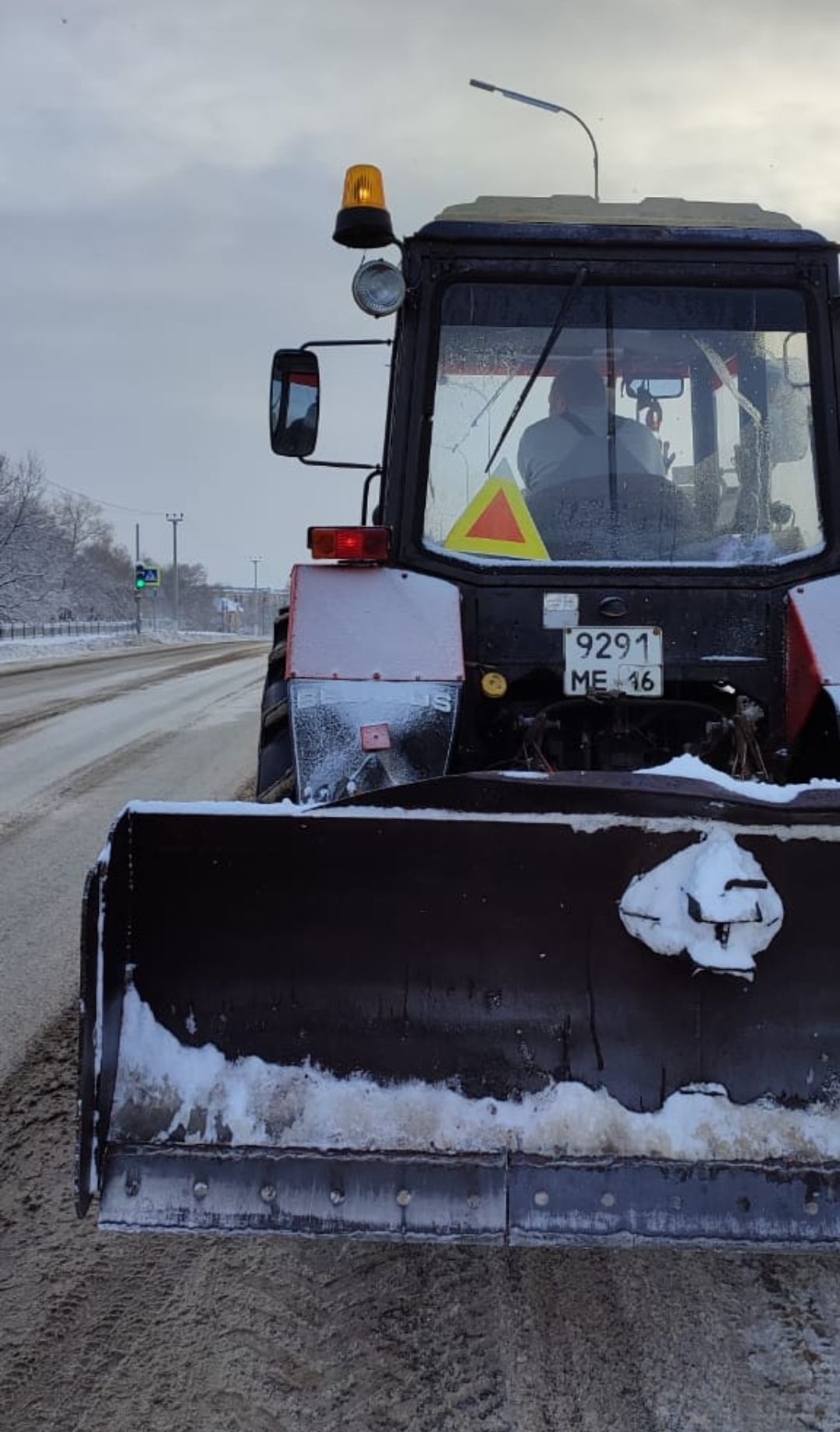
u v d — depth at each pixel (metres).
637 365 3.14
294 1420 1.85
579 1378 1.96
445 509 3.11
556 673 3.07
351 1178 1.89
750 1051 1.99
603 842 1.99
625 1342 2.06
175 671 19.80
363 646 2.77
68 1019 3.63
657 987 2.00
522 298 3.14
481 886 2.01
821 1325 2.10
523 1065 2.00
